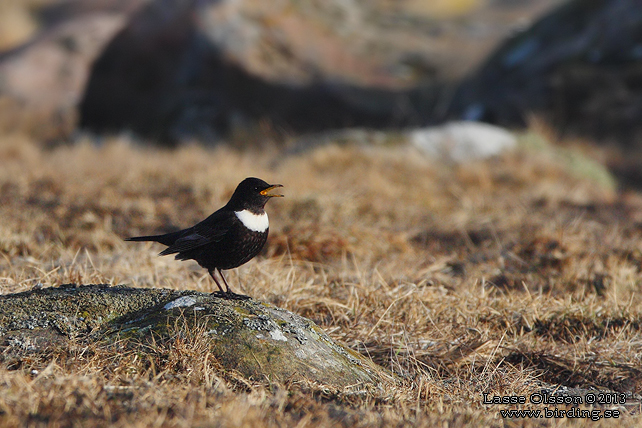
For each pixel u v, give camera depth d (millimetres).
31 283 8523
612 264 10586
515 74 24250
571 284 10219
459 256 11578
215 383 5953
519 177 16969
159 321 6594
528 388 7023
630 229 13078
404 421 5477
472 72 26844
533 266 10906
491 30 30781
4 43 39906
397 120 25188
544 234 11680
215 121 25781
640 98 22312
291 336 6645
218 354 6293
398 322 8375
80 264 9523
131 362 6180
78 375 5844
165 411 5184
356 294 8734
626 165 20375
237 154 20250
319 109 25844
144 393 5562
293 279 9117
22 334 6469
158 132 26188
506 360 7887
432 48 29234
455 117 24500
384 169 16906
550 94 23156
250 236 7289
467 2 38656
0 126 27297
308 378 6258
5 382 5582
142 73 27531
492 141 18828
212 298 6957
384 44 28766
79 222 12141
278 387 5934
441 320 8562
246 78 26156
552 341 8375
